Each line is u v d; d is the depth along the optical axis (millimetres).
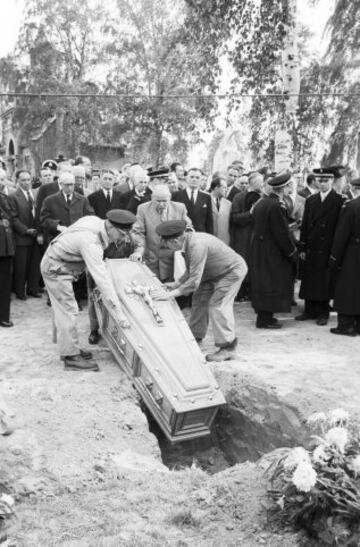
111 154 31781
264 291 8258
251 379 6012
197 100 15000
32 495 3971
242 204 9609
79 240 6020
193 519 3654
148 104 28359
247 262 9812
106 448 4738
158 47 28469
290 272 8336
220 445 6074
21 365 6617
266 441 5645
